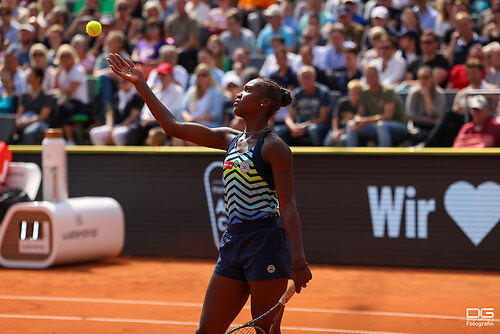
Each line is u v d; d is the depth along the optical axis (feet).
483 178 100.01
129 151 114.62
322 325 68.90
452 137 111.34
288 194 41.83
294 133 123.85
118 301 80.59
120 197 115.24
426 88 118.32
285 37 156.66
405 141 119.14
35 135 136.87
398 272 99.30
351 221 105.19
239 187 43.19
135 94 136.87
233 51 157.99
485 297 82.48
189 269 101.96
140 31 165.78
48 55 161.38
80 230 103.55
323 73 132.36
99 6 188.34
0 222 107.14
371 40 139.33
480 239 100.32
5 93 147.23
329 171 105.91
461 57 134.82
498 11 137.28
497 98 106.83
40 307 77.56
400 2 163.22
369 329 67.46
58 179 103.81
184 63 151.53
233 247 44.01
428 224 102.12
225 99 131.64
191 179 111.86
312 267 103.65
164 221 113.29
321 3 165.99
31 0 208.13
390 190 103.40
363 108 121.08
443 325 68.95
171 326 68.95
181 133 47.24
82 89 144.25
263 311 43.52
